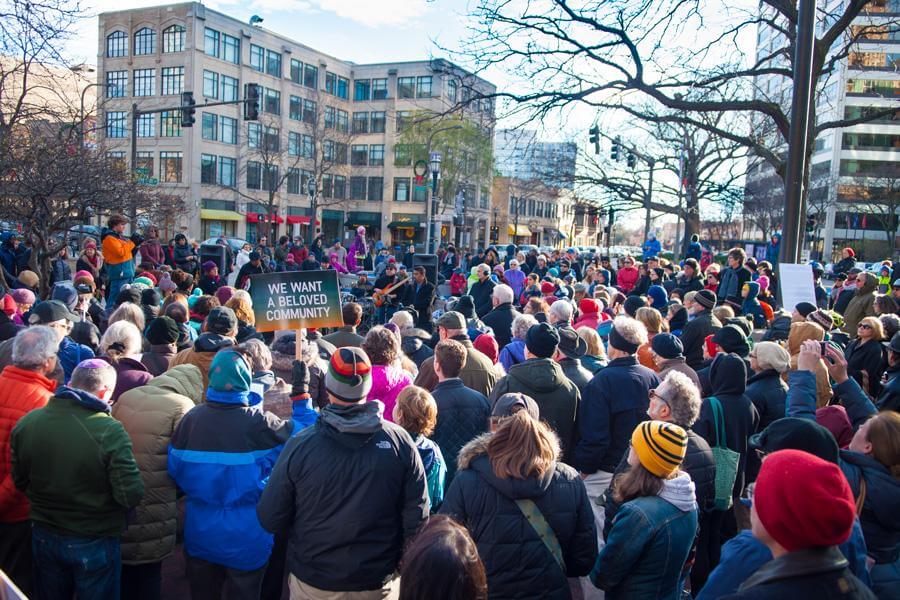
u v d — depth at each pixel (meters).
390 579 2.93
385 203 67.00
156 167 53.25
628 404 4.33
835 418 4.05
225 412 3.51
